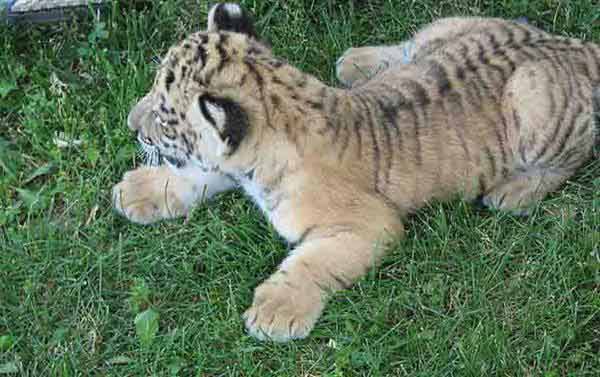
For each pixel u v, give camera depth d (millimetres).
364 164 5859
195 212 6188
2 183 6332
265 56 5742
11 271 5906
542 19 7250
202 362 5566
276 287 5711
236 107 5418
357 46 7199
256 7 7195
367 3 7344
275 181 5801
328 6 7285
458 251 6008
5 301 5805
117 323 5789
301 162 5734
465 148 6039
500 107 6078
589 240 5930
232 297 5746
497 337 5539
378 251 5848
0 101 6758
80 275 5930
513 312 5746
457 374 5492
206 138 5633
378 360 5520
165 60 5793
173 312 5824
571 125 6133
